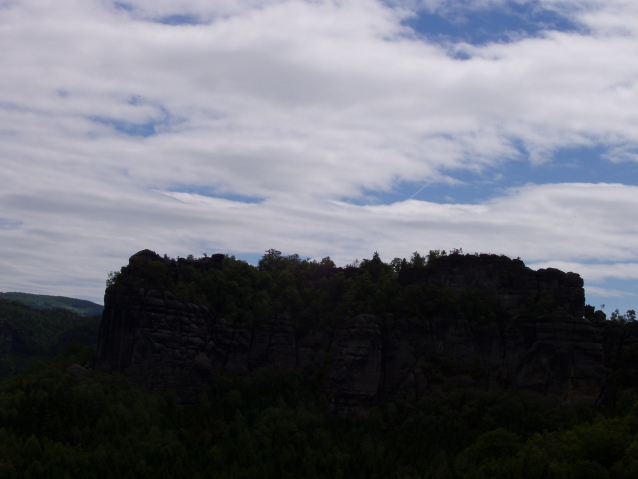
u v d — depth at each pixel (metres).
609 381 188.12
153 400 180.25
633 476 127.19
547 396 188.12
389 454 160.25
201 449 156.75
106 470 138.75
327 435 171.50
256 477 144.62
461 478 137.62
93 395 167.50
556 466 132.00
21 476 132.88
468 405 182.75
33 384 180.62
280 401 189.00
